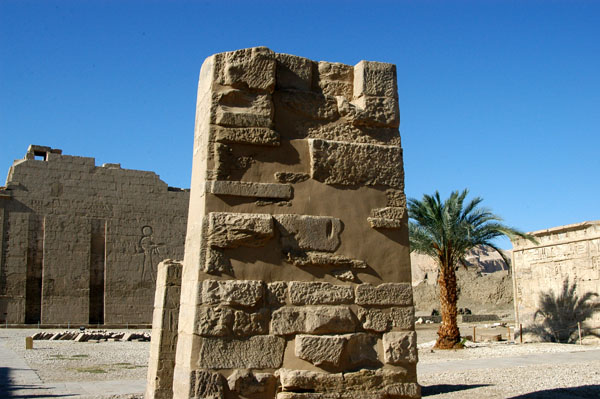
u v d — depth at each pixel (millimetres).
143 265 42656
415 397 7684
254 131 7727
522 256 28234
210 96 7762
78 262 40781
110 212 42531
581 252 24766
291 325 7410
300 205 7805
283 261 7582
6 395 12219
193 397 6902
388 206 8172
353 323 7664
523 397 11523
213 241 7328
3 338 29797
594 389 12336
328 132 8180
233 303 7230
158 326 10320
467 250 25250
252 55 7914
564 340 24984
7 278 38750
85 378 15477
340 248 7840
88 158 42719
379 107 8383
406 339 7797
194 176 8219
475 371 16000
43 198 40781
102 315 41406
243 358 7172
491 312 47625
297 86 8195
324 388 7352
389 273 7973
